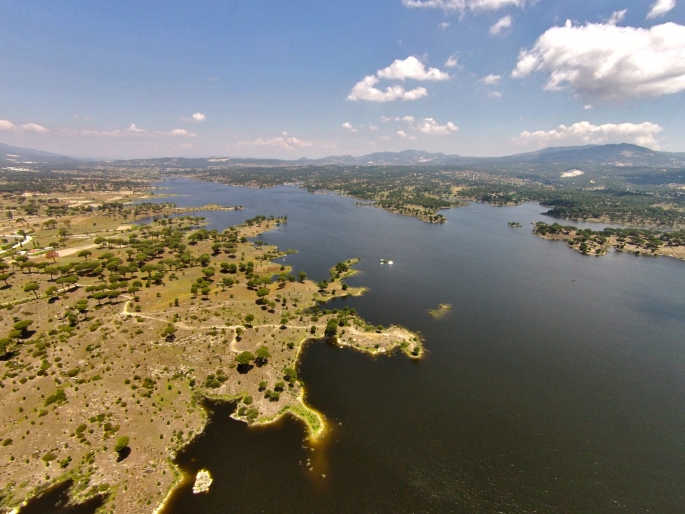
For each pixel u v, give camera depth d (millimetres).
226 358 141625
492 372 144500
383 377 139000
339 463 98688
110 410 110688
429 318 192875
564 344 168500
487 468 98500
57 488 88812
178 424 110500
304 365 145625
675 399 130875
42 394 113062
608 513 86688
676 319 198500
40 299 176125
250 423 112562
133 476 92688
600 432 113438
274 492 89875
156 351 137500
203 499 87812
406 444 106000
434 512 85625
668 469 99938
